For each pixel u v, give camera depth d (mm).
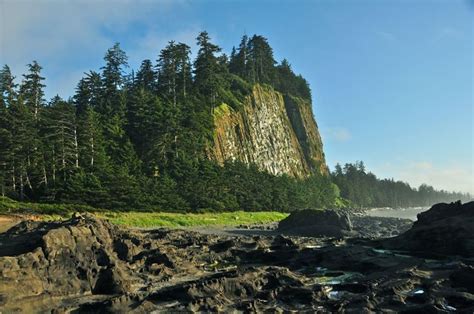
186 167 93938
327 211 72938
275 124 161625
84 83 106188
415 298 24344
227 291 25891
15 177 72938
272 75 182750
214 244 45250
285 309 23156
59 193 71688
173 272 32688
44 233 28438
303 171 168500
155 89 119062
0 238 33250
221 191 96000
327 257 37375
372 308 22922
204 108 118250
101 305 22812
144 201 78875
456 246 39188
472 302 23312
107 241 32875
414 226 49344
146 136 95562
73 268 26906
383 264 33719
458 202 47250
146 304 22859
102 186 74438
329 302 24156
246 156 133875
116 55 108188
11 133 71438
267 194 109812
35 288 23672
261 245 45406
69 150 77875
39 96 91438
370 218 109812
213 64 126062
